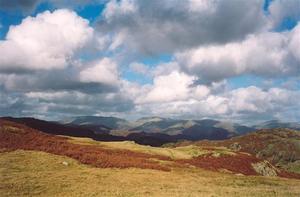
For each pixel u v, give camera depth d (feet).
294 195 121.90
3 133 208.95
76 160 190.29
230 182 163.94
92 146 261.24
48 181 136.56
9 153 181.68
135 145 308.60
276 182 176.04
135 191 125.70
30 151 191.42
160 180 158.40
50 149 200.44
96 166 186.39
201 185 149.38
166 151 291.58
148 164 205.67
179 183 152.35
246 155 315.37
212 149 319.27
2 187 122.52
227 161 288.10
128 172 176.45
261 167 305.32
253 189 138.92
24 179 136.98
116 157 212.64
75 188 128.06
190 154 293.84
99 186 134.31
